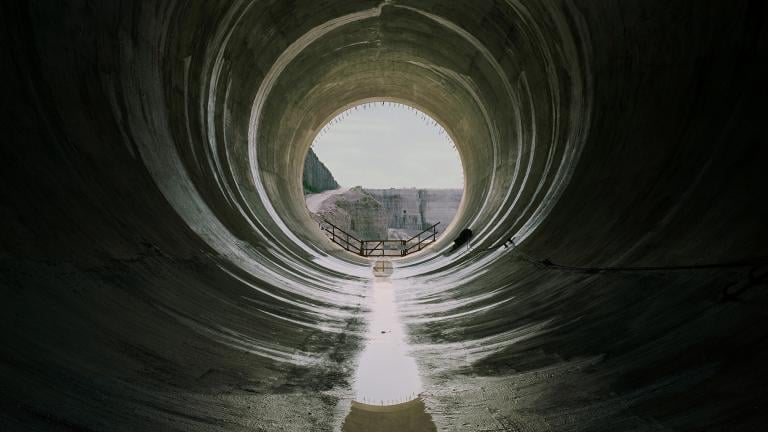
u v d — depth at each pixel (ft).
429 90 90.12
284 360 22.82
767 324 14.97
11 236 17.04
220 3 44.14
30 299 15.74
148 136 32.07
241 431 14.66
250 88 61.26
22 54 21.65
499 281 40.04
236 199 49.14
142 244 24.41
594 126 37.99
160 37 35.12
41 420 11.23
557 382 18.28
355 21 68.74
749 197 19.45
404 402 18.84
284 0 56.03
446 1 60.49
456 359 24.14
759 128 20.68
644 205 25.94
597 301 23.85
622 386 16.25
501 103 69.82
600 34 36.50
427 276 59.31
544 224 41.14
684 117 25.84
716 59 24.39
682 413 13.60
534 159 56.90
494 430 15.83
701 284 18.76
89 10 26.25
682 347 16.57
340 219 227.40
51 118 22.33
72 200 21.16
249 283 33.22
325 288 45.19
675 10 27.43
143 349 17.76
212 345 21.26
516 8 50.62
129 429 12.62
